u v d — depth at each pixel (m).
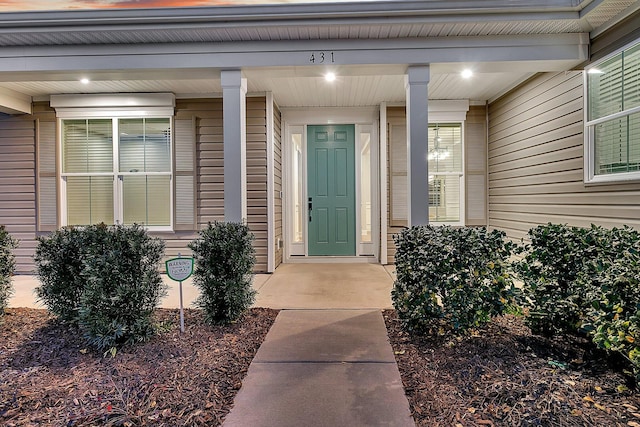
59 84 5.05
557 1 3.25
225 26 3.44
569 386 1.96
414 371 2.31
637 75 3.35
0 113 5.59
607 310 1.97
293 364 2.45
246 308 3.29
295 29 3.49
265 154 5.58
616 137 3.63
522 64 3.75
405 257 3.02
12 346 2.64
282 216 6.44
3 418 1.83
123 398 2.00
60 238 3.05
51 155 5.62
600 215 3.73
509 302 2.54
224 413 1.91
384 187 6.19
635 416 1.71
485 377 2.12
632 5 3.13
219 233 3.17
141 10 3.37
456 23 3.40
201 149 5.59
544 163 4.62
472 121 6.12
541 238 2.64
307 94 5.60
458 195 6.21
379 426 1.79
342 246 6.54
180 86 5.16
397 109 6.14
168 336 2.80
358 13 3.33
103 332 2.49
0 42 3.64
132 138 5.63
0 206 5.67
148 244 2.76
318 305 3.82
